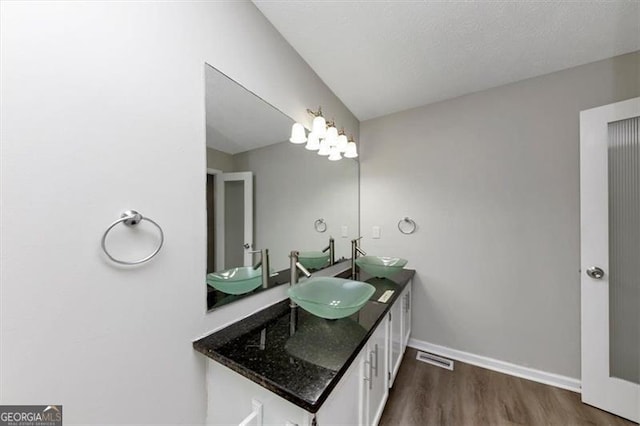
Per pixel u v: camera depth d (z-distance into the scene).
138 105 0.77
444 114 2.15
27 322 0.57
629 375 1.50
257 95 1.24
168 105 0.85
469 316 2.05
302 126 1.54
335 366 0.81
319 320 1.18
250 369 0.79
